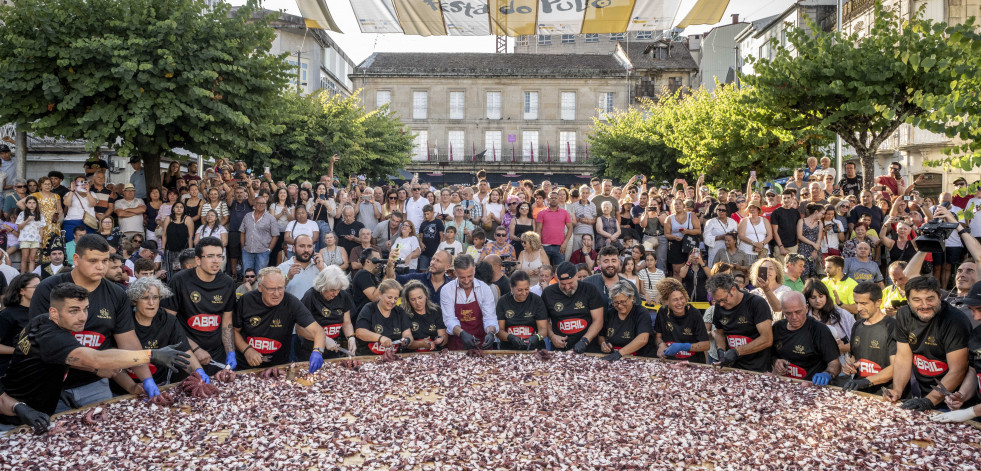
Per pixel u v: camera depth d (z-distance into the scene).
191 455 4.11
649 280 9.03
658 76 45.59
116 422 4.64
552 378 5.73
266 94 12.86
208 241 5.79
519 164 46.00
